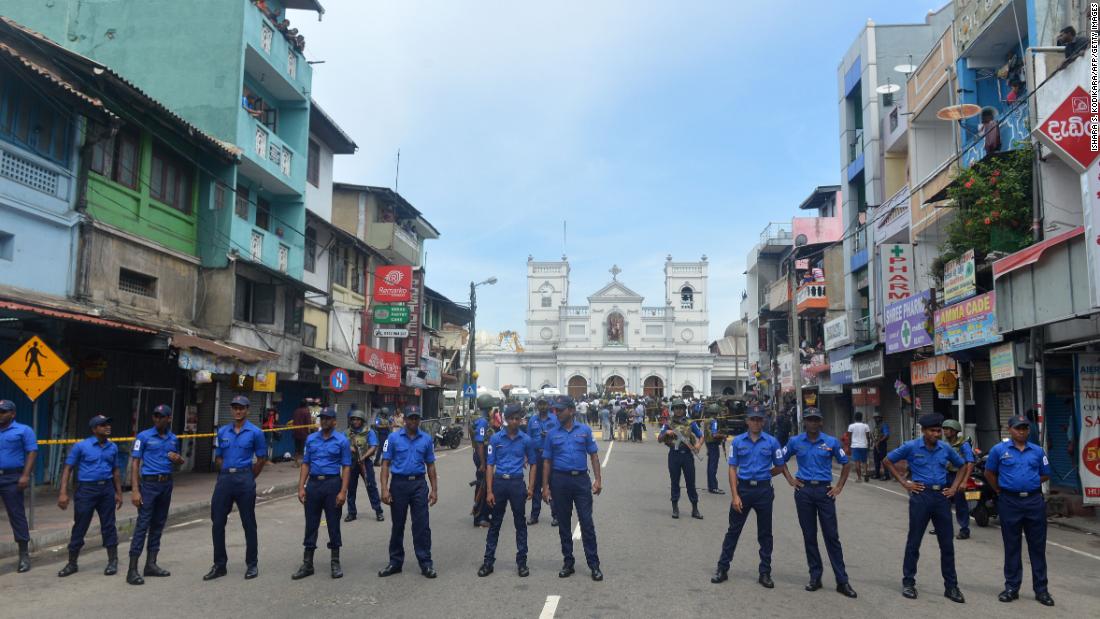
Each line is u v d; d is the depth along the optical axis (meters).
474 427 11.61
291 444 23.69
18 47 13.37
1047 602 7.31
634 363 74.12
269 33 21.64
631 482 17.69
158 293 16.84
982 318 14.50
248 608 6.80
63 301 13.85
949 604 7.27
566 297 78.94
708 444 15.58
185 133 17.16
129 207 16.06
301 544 10.03
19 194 12.99
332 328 26.89
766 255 45.22
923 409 20.95
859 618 6.68
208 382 18.83
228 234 18.69
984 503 12.27
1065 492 13.69
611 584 7.73
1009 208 14.37
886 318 21.53
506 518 12.38
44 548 9.65
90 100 13.66
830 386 29.22
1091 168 10.38
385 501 8.12
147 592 7.42
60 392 14.12
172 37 20.06
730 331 78.88
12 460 8.43
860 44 26.84
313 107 25.17
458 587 7.57
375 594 7.29
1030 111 13.41
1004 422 16.67
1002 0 15.43
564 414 8.30
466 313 46.91
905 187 21.98
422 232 38.88
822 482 7.75
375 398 32.06
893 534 11.44
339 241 27.89
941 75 18.84
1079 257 11.31
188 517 12.46
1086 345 12.51
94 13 20.38
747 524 11.84
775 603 7.13
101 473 8.33
